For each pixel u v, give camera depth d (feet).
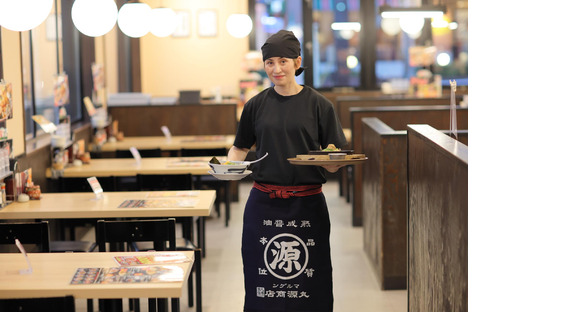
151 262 9.84
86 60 26.58
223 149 24.03
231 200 28.71
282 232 11.53
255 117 11.62
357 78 38.78
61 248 14.64
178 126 29.78
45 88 24.68
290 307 11.69
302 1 38.29
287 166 11.36
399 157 16.62
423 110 24.38
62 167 19.29
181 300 16.03
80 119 26.37
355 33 38.55
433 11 26.61
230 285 17.29
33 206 14.57
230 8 38.78
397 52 38.70
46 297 8.22
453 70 37.93
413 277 11.59
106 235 12.34
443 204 8.96
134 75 37.42
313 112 11.38
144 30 20.27
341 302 15.97
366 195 20.07
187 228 17.39
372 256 18.76
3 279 9.01
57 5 22.31
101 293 8.61
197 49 39.01
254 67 36.99
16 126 16.55
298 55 11.25
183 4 38.73
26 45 20.39
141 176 18.04
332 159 10.54
